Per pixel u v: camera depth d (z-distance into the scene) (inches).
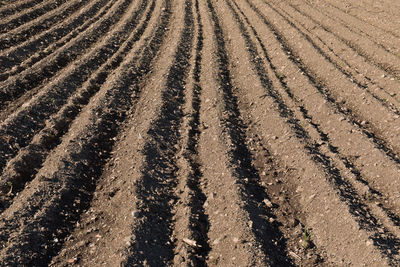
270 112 331.0
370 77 402.0
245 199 230.7
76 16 568.4
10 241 193.3
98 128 300.5
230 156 273.3
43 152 273.0
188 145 292.2
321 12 614.5
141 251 192.5
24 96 340.8
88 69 402.6
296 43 487.8
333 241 210.5
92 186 249.8
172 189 246.5
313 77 403.9
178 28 544.7
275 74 409.4
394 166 256.1
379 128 315.6
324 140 300.7
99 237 207.3
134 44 495.5
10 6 575.2
